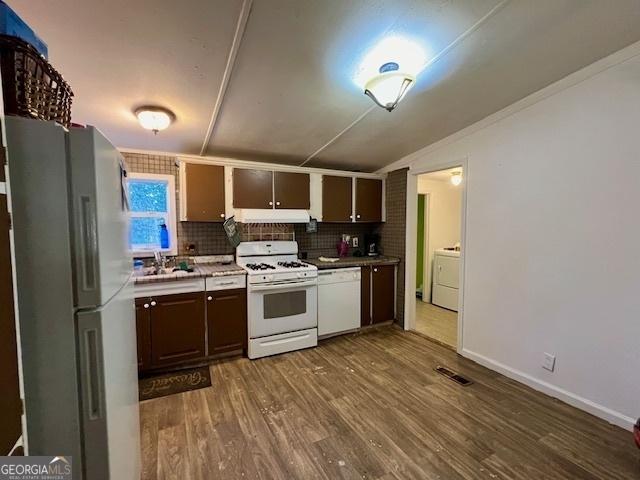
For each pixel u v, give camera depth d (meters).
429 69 2.02
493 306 2.70
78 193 0.82
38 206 0.79
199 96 2.15
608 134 1.96
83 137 0.82
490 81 2.18
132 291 1.44
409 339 3.45
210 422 1.98
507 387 2.42
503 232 2.60
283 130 2.80
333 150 3.38
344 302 3.50
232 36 1.62
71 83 1.92
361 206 3.92
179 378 2.55
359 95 2.28
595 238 2.04
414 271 3.78
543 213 2.32
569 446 1.77
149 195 3.07
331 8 1.50
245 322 2.95
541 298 2.34
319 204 3.64
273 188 3.34
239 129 2.70
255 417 2.04
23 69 0.82
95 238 0.85
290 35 1.65
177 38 1.61
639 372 1.86
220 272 2.80
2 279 0.69
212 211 3.06
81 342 0.84
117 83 1.95
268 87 2.12
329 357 2.97
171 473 1.57
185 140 2.86
